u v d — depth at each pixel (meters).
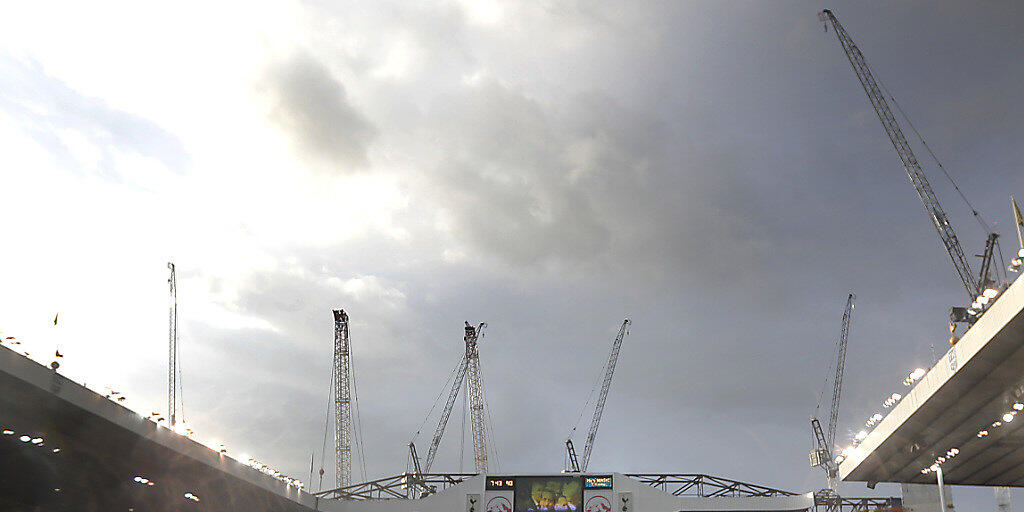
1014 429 79.56
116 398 69.06
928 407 76.00
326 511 112.19
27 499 85.56
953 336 70.38
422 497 114.44
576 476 111.00
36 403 63.09
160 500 92.25
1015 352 64.50
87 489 85.50
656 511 109.06
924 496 105.81
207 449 83.00
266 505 103.06
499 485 111.56
